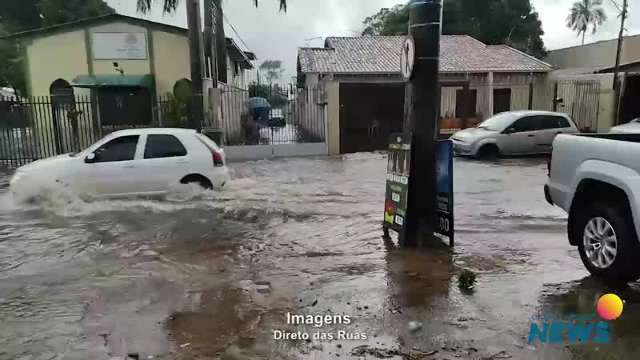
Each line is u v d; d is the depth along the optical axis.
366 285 5.31
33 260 6.28
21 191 9.18
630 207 4.86
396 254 6.38
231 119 19.39
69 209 8.93
